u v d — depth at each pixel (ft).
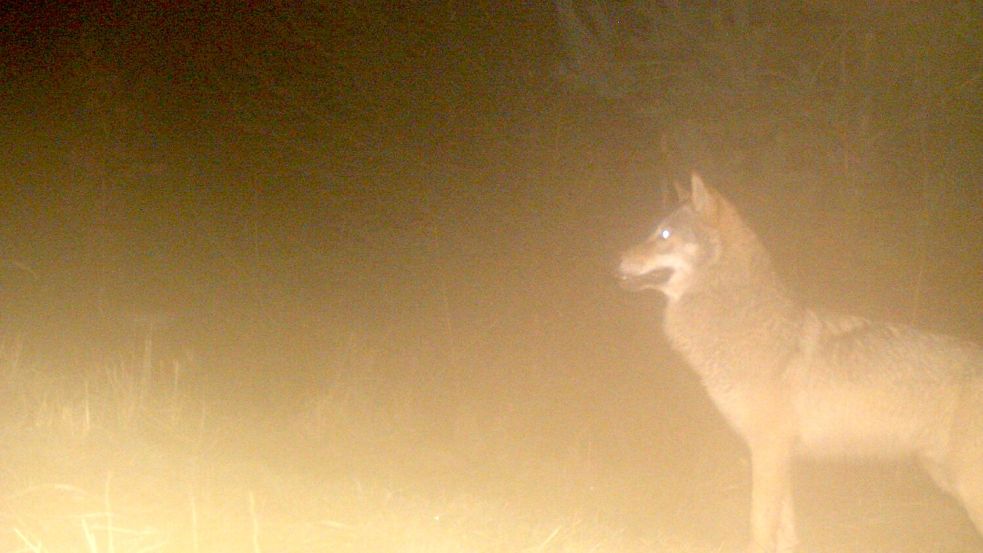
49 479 17.42
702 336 18.61
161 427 18.94
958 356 18.28
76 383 19.62
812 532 19.84
